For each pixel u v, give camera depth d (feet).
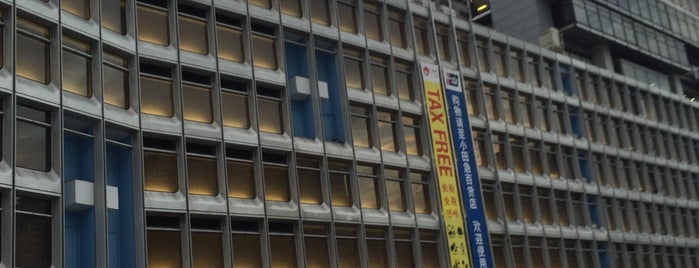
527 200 156.25
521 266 147.84
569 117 177.78
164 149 96.68
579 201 171.32
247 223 103.45
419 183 131.03
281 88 114.62
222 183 100.83
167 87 99.76
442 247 128.88
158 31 100.89
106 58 92.12
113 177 91.61
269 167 108.99
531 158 162.30
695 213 213.66
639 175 196.54
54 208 80.28
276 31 116.78
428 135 134.41
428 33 146.61
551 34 188.44
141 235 89.30
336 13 126.93
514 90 163.73
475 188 139.13
